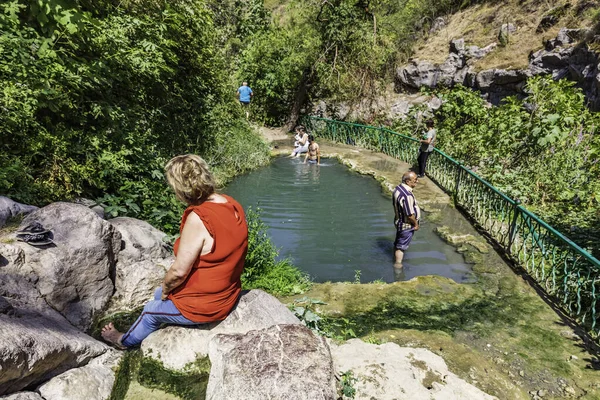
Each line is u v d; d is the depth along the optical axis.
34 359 2.12
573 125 8.78
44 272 2.87
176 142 8.75
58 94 4.65
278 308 2.98
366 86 17.06
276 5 24.72
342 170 11.62
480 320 4.26
